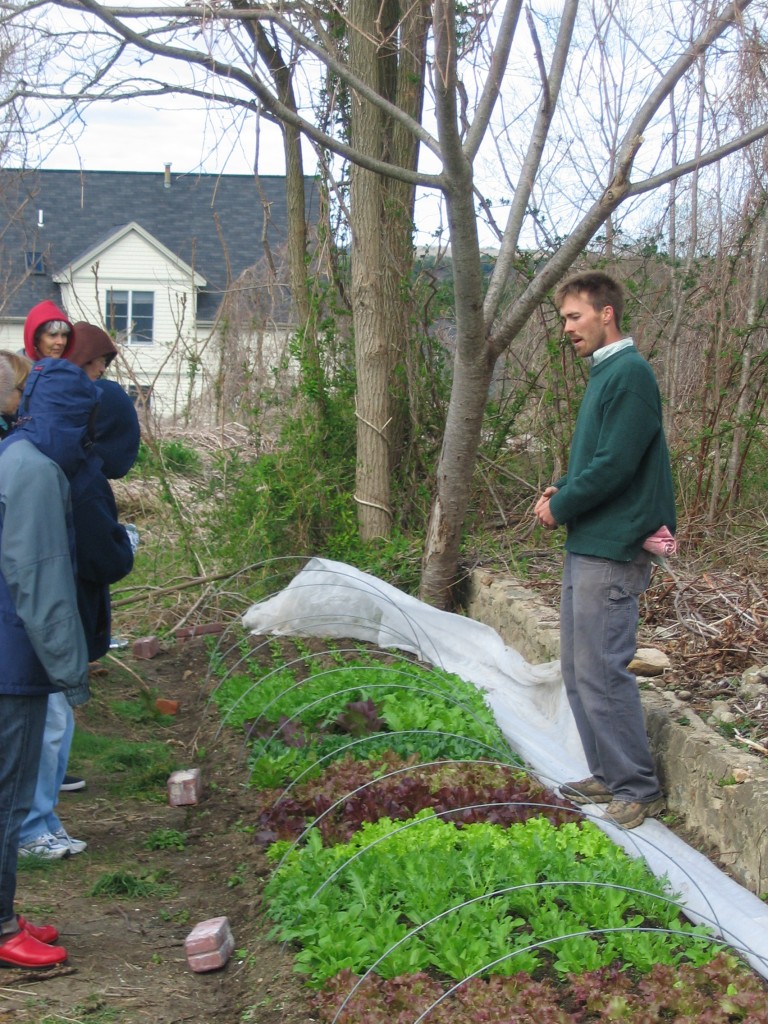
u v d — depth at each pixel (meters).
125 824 5.18
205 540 9.88
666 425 8.64
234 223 25.39
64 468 3.68
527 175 7.51
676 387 8.87
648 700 5.29
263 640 8.05
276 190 26.36
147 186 25.91
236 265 24.17
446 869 4.02
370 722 5.78
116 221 24.80
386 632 7.52
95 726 6.58
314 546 9.55
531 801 4.77
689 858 4.23
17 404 4.11
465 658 7.20
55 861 4.66
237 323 12.29
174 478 10.96
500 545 8.82
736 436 8.27
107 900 4.33
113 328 10.05
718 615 6.51
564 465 9.10
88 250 22.77
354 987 3.23
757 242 8.23
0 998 3.44
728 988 3.31
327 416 9.76
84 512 4.27
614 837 4.46
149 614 8.95
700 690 5.52
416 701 5.77
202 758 6.12
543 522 4.78
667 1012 3.27
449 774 5.05
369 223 9.05
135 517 11.47
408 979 3.36
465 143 6.75
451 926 3.63
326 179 8.72
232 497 9.70
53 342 4.54
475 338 7.32
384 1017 3.19
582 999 3.32
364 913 3.77
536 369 9.44
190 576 9.38
